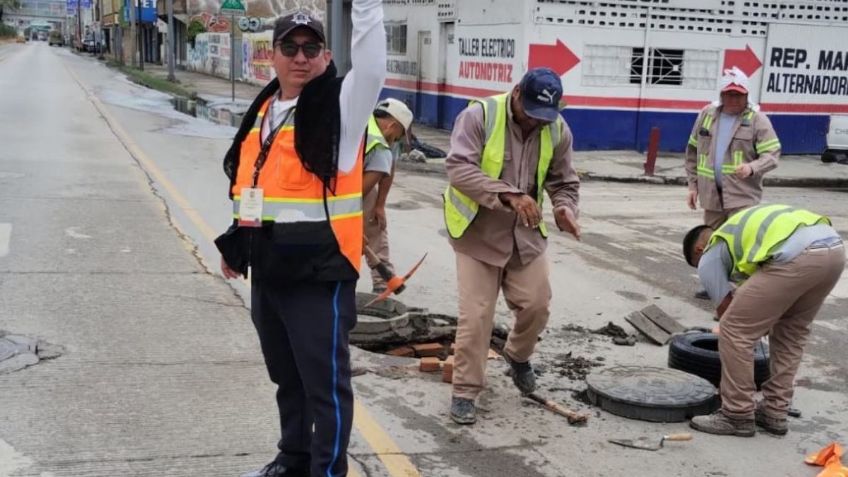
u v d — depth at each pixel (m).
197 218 9.27
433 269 7.87
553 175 4.47
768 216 4.31
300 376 3.27
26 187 10.45
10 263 6.95
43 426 4.07
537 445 4.24
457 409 4.44
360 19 2.87
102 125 18.75
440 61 20.89
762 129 6.83
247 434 4.13
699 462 4.12
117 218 8.99
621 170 15.76
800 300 4.37
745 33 17.91
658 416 4.58
